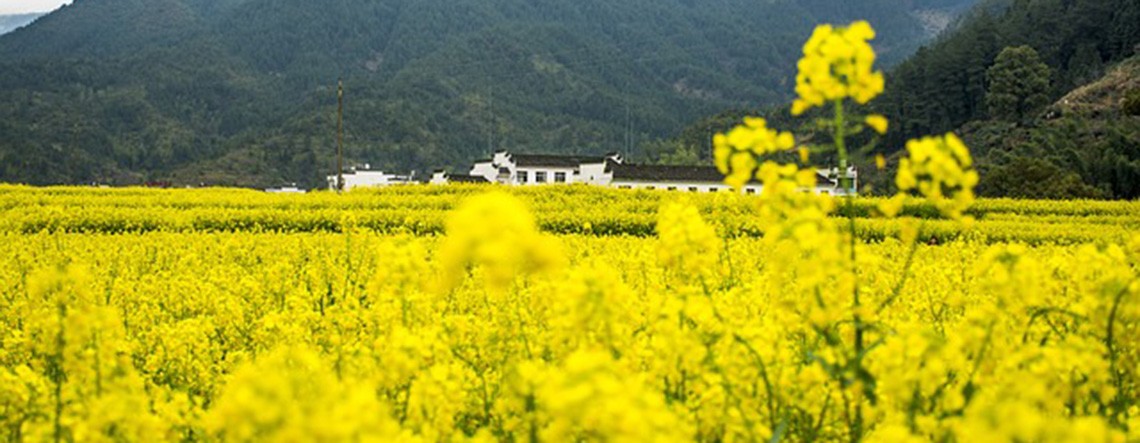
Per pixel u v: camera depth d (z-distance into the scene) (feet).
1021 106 244.42
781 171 10.77
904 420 10.10
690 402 11.85
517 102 555.69
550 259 7.09
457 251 7.06
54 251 39.14
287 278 29.99
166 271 37.73
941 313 21.17
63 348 11.66
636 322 13.84
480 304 23.80
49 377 14.51
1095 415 11.87
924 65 276.62
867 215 67.51
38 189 89.15
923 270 25.49
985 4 511.81
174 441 11.43
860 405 10.77
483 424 13.05
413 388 10.92
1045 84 242.58
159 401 12.60
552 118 539.29
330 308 19.77
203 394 17.67
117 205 75.66
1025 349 10.69
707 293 14.17
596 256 34.47
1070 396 11.02
